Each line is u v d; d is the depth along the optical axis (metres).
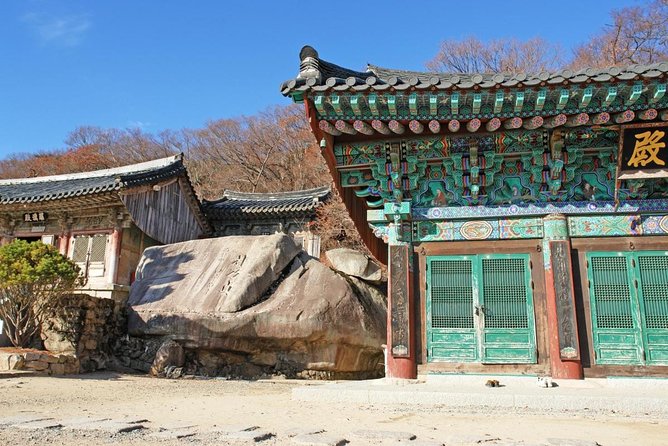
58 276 15.88
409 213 10.55
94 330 17.42
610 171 10.00
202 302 18.47
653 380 9.12
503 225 10.45
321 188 31.73
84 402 9.90
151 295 19.59
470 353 9.94
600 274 9.85
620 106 8.78
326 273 19.61
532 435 6.18
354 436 5.95
